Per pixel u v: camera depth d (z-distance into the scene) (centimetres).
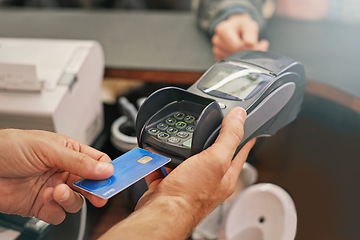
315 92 78
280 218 56
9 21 126
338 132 78
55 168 51
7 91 64
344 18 115
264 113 46
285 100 49
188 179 39
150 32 113
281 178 69
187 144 42
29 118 62
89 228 57
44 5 157
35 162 47
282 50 96
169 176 39
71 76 67
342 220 64
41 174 51
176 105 47
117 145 70
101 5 155
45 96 63
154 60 95
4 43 79
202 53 98
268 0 117
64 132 65
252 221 58
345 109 77
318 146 74
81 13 132
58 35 114
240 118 41
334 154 74
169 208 37
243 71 49
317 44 99
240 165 46
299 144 74
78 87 69
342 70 85
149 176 46
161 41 106
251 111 44
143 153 44
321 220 64
